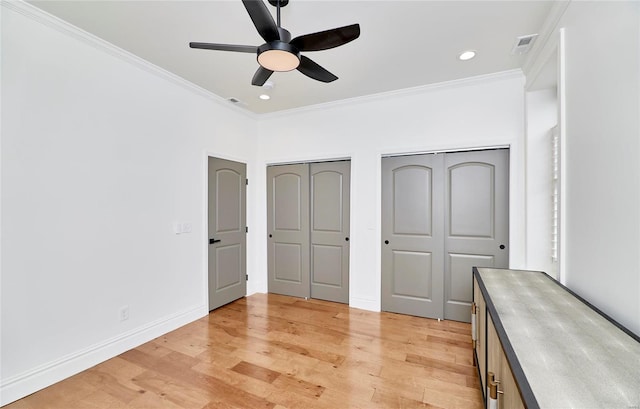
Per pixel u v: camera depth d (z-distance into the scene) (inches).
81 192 87.8
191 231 125.1
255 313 134.7
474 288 86.3
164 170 113.6
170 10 76.3
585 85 60.1
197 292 127.9
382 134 135.7
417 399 75.1
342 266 148.9
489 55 99.0
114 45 93.4
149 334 107.0
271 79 117.6
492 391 46.0
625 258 47.3
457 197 124.3
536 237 107.6
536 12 76.7
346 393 77.6
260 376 85.2
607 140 52.2
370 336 111.0
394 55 99.1
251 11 57.7
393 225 135.6
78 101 87.0
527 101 108.5
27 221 76.4
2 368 72.2
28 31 76.2
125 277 99.7
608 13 51.8
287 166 161.2
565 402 29.0
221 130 141.4
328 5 73.7
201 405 72.9
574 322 48.3
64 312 83.7
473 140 119.0
